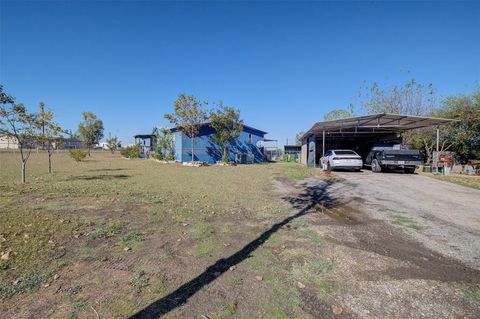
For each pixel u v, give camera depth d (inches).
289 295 113.1
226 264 140.6
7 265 135.7
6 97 379.6
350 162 631.8
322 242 172.6
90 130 1653.5
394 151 590.2
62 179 473.1
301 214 242.4
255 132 1214.9
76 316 97.7
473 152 700.7
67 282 121.1
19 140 417.7
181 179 483.8
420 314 101.1
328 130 819.4
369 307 105.2
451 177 524.4
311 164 921.5
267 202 290.8
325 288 118.8
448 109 757.3
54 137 516.4
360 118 616.4
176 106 923.4
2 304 104.3
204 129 1071.6
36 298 108.5
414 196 330.3
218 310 102.4
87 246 161.5
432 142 797.9
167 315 99.1
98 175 547.8
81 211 240.4
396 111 1005.8
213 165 926.4
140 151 1445.6
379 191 365.1
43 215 224.7
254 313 101.0
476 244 171.3
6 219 211.0
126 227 196.9
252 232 190.7
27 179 468.4
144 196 312.8
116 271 131.9
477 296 113.0
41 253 150.4
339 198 316.5
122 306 104.1
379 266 139.9
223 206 267.6
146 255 150.3
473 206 276.7
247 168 761.0
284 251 157.9
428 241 176.4
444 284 122.6
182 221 213.8
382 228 203.3
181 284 120.6
